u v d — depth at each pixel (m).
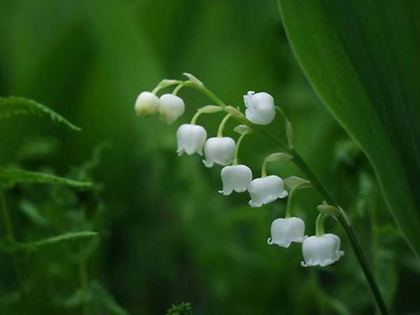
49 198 0.51
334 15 0.38
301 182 0.37
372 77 0.38
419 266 0.51
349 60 0.38
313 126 0.55
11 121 0.55
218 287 0.53
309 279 0.51
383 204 0.49
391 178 0.38
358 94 0.38
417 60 0.38
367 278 0.38
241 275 0.53
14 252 0.43
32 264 0.48
